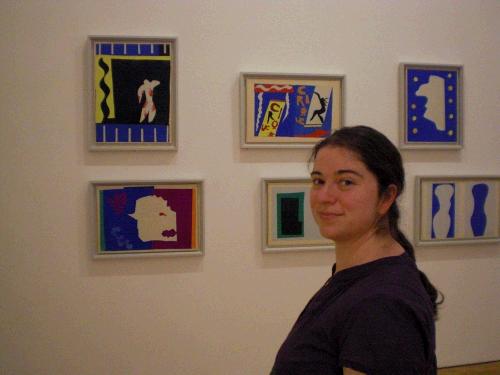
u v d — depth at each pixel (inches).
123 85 83.4
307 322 40.3
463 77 94.9
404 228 93.6
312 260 90.8
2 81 81.1
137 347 86.0
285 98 88.0
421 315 33.9
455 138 94.7
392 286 35.4
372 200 38.8
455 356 97.6
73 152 83.4
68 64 82.7
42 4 81.8
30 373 83.6
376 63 91.7
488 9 96.0
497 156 97.3
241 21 87.2
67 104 83.0
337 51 90.4
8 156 81.7
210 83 86.4
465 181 95.5
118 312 85.4
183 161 86.1
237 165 87.7
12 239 82.4
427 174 94.6
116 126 83.4
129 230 84.5
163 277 86.4
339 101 89.9
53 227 83.4
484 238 96.6
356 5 90.9
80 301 84.5
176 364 87.0
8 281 82.5
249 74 86.2
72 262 84.0
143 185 84.5
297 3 88.9
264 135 87.5
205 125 86.5
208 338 87.9
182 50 85.4
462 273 97.4
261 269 89.2
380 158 38.7
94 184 82.8
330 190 39.3
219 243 87.7
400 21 92.6
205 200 86.9
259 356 89.5
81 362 84.7
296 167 89.6
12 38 81.2
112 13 83.5
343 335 35.4
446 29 94.5
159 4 84.6
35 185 82.6
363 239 40.2
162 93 84.4
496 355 98.1
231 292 88.3
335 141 40.0
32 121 82.2
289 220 88.8
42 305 83.5
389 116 92.6
